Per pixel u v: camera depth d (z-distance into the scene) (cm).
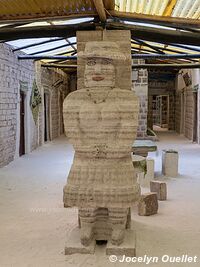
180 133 1770
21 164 915
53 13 489
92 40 389
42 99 1320
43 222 468
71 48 1098
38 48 988
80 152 362
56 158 1020
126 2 487
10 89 918
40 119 1298
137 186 365
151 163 677
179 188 660
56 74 1594
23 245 392
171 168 767
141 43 830
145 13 526
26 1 438
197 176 768
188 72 1518
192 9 482
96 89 355
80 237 376
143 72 1379
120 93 352
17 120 993
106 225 381
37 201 571
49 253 370
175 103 1989
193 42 508
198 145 1310
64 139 1561
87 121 350
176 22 502
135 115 350
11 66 922
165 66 1037
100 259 352
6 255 366
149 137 1428
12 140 950
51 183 702
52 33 511
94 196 355
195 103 1425
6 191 638
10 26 547
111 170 357
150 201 496
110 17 496
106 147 352
